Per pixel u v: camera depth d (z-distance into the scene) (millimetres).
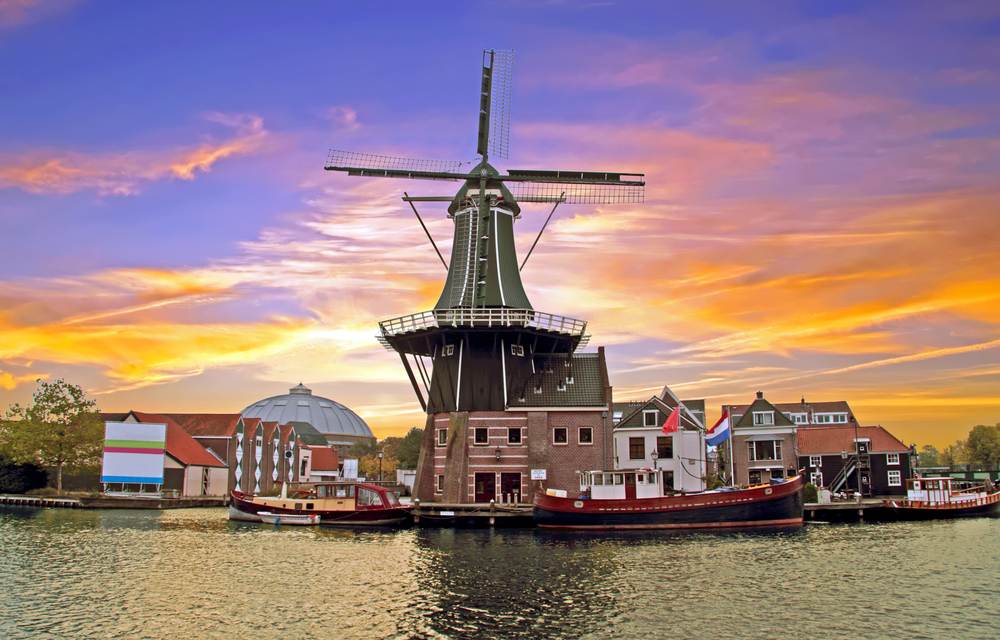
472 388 63688
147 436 81250
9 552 40125
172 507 79875
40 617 25469
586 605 27312
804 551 40938
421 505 58188
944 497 67500
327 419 167125
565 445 62750
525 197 68500
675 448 72375
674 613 26078
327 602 27938
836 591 29625
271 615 25938
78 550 41281
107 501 77000
